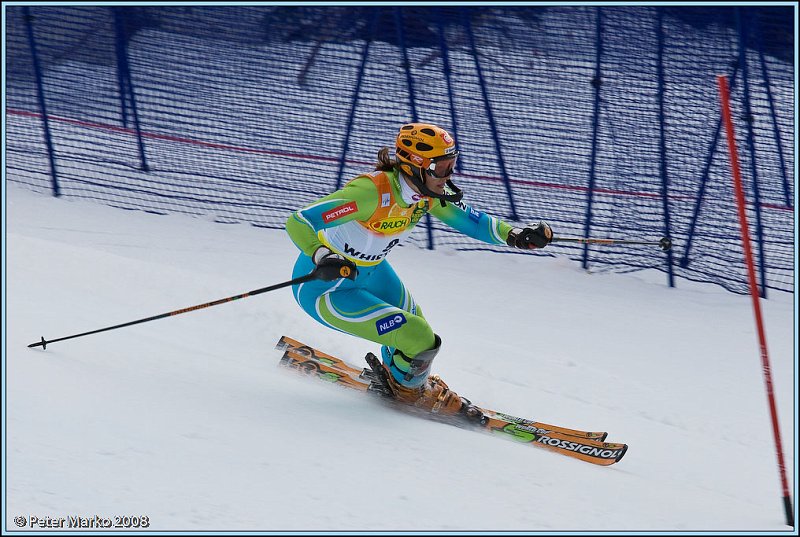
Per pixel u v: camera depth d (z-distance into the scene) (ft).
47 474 38.40
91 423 44.52
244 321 72.13
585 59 109.60
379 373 57.06
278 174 121.49
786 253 103.09
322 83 135.85
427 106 122.83
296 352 63.05
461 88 120.78
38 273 75.31
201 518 36.17
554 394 67.97
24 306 65.21
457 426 56.90
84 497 36.91
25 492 36.63
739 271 101.45
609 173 109.60
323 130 127.75
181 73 132.36
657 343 83.15
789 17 97.45
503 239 59.16
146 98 135.23
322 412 52.01
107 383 51.11
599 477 49.06
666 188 100.58
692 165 106.01
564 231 107.24
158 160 124.26
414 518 38.40
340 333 72.95
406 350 54.29
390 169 53.52
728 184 106.11
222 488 39.22
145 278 79.25
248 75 129.18
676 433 62.80
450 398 56.90
